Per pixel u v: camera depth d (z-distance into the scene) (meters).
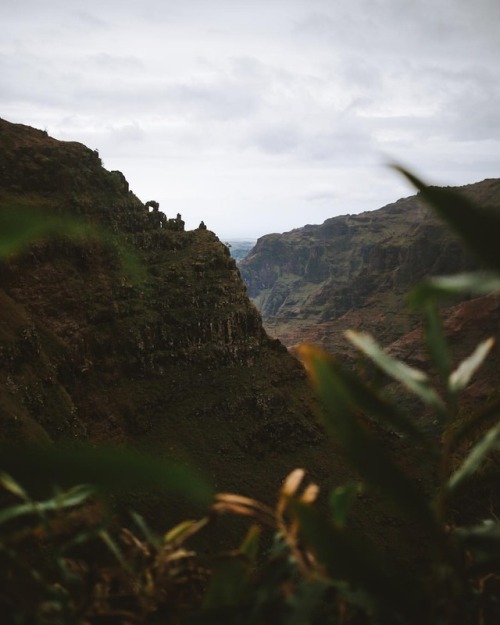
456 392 1.31
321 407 1.24
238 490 42.03
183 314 52.69
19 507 1.30
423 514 1.23
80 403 42.88
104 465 1.03
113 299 49.81
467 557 1.35
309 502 1.36
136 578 1.46
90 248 49.19
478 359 1.33
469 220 0.98
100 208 54.97
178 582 1.46
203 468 42.84
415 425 1.30
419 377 1.38
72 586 1.44
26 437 25.12
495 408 1.28
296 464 45.53
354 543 1.19
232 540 16.77
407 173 0.98
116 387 46.31
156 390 47.78
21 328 37.69
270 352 55.53
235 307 55.25
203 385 49.88
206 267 57.56
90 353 46.06
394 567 1.24
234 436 46.75
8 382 34.12
